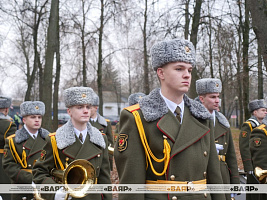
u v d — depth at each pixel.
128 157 2.45
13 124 6.29
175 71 2.49
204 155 2.53
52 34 12.44
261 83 16.14
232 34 14.01
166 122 2.48
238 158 13.09
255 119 6.40
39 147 4.86
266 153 4.90
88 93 3.67
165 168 2.40
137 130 2.51
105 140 3.96
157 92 2.61
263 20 7.84
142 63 20.80
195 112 2.58
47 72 12.20
